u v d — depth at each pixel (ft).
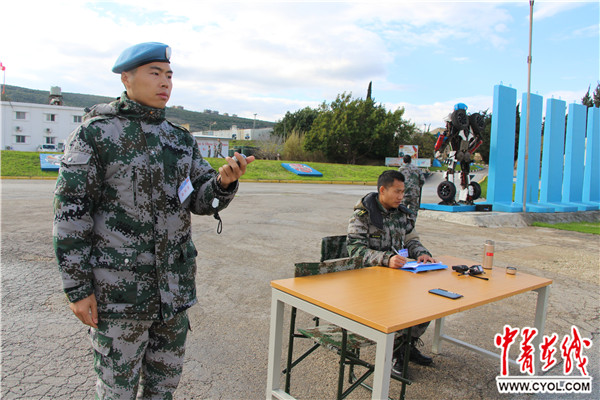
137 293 5.47
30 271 15.88
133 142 5.51
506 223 35.70
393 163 128.67
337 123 130.72
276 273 17.43
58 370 9.21
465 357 11.18
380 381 6.01
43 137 174.29
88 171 5.18
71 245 5.11
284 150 135.13
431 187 89.81
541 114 42.19
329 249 10.61
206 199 5.98
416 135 147.64
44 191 42.16
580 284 18.04
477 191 39.34
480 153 148.46
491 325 13.26
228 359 10.16
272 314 7.99
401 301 7.21
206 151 105.50
